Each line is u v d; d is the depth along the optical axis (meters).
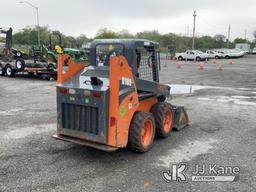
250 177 5.14
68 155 5.98
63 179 4.96
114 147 5.35
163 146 6.56
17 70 19.67
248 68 30.36
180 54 48.03
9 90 14.06
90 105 5.39
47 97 12.16
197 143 6.79
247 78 20.38
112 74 5.19
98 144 5.50
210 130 7.84
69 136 5.86
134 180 4.96
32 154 6.00
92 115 5.44
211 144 6.75
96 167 5.44
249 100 12.02
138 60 6.19
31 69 18.88
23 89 14.45
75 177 5.04
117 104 5.25
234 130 7.87
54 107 10.20
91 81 5.55
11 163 5.56
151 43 6.63
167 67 31.45
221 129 7.95
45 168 5.37
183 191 4.64
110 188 4.68
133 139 5.79
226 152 6.26
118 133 5.36
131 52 5.93
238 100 11.99
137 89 5.95
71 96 5.59
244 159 5.90
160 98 7.29
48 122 8.33
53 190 4.61
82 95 5.44
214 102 11.52
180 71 26.05
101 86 5.42
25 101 11.27
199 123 8.51
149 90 6.35
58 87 5.74
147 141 6.21
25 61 19.39
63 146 6.46
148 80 6.41
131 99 5.62
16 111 9.59
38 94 12.91
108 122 5.32
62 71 5.86
